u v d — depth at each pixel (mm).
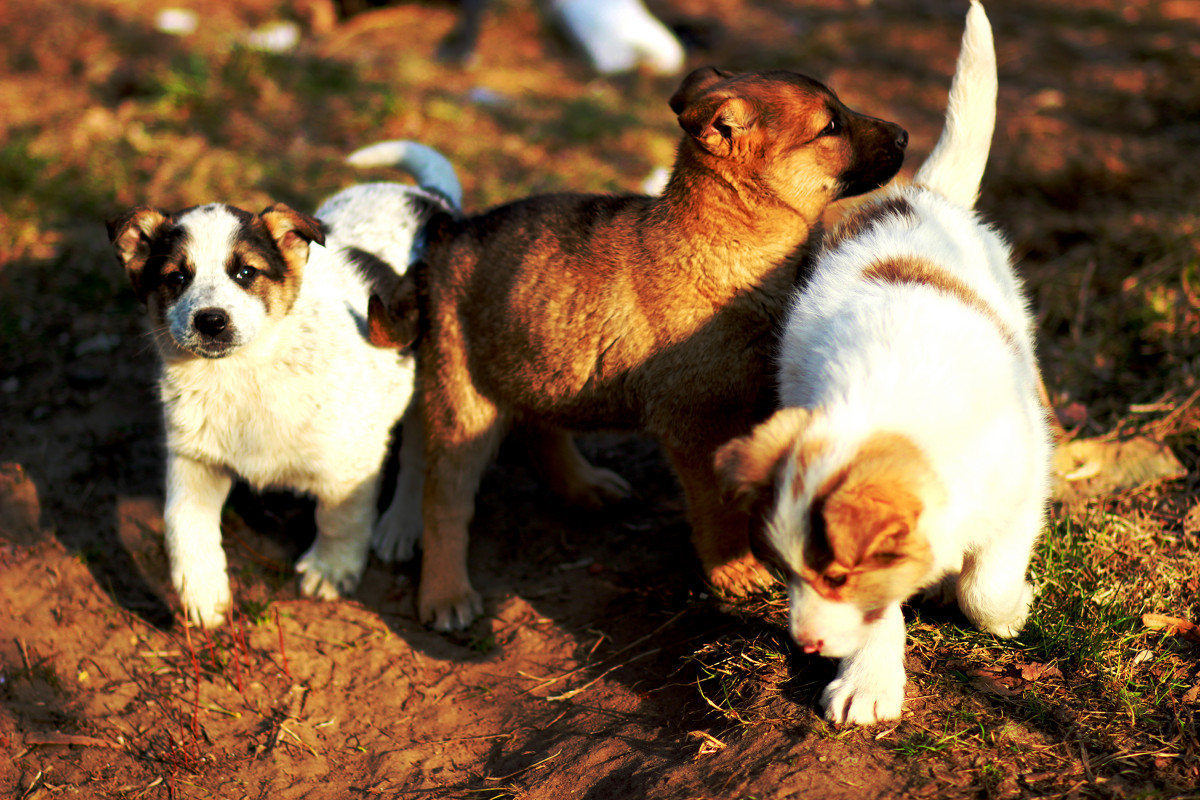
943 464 2578
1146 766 2744
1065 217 6391
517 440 5316
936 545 2537
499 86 9258
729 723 3184
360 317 4199
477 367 4082
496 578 4414
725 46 10625
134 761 3555
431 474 4191
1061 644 3191
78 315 5965
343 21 11055
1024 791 2682
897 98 9047
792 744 2941
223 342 3680
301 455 3994
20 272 6258
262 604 4242
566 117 8398
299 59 9141
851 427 2566
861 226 3594
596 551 4508
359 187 4906
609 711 3545
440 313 4141
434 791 3316
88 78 8719
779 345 3453
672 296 3664
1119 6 11430
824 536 2375
